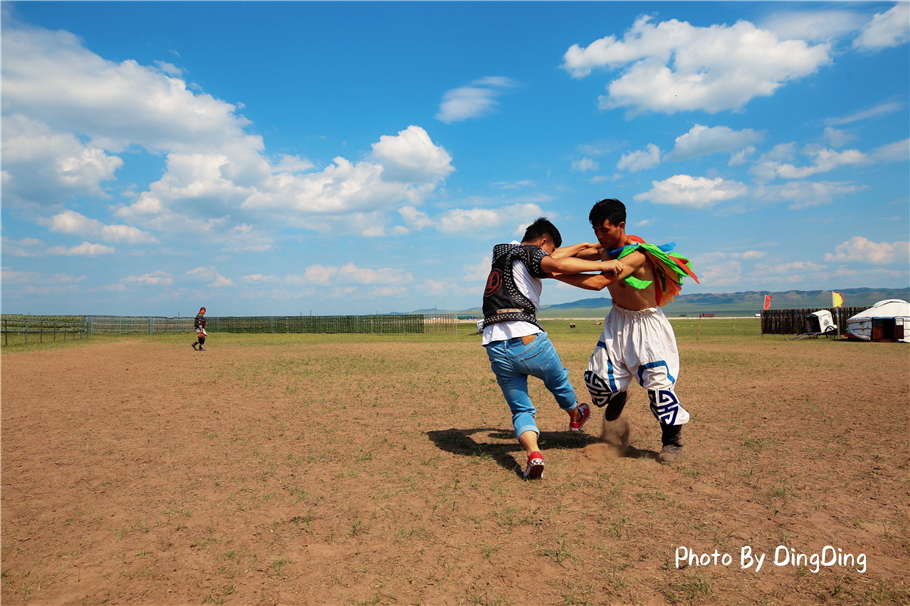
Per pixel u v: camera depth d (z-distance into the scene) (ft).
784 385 27.22
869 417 18.60
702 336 101.65
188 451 14.84
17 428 17.99
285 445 15.52
